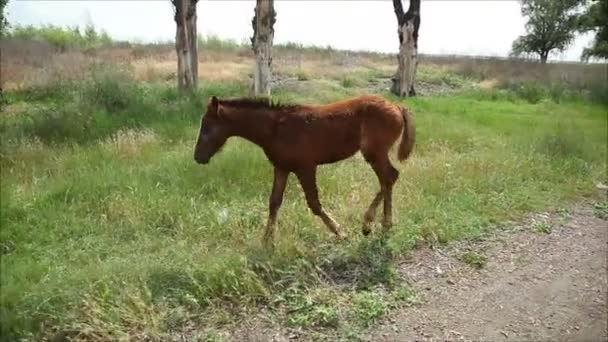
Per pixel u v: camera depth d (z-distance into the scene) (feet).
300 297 16.21
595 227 22.85
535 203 24.64
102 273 16.48
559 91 65.98
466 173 26.86
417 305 16.43
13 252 18.60
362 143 19.38
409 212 22.02
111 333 14.40
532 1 74.23
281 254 18.26
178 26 48.75
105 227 20.48
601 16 64.18
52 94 47.50
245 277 16.44
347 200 23.12
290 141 18.70
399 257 19.17
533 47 80.53
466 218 22.07
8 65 54.24
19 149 27.71
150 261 17.52
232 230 20.27
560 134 35.24
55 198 22.74
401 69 62.28
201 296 15.97
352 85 67.00
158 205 21.80
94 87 41.14
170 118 37.63
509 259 19.58
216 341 14.37
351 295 16.58
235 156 26.61
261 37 45.16
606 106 59.47
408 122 20.06
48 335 14.33
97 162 27.02
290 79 67.72
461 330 15.30
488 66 89.92
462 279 18.08
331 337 14.78
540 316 16.15
